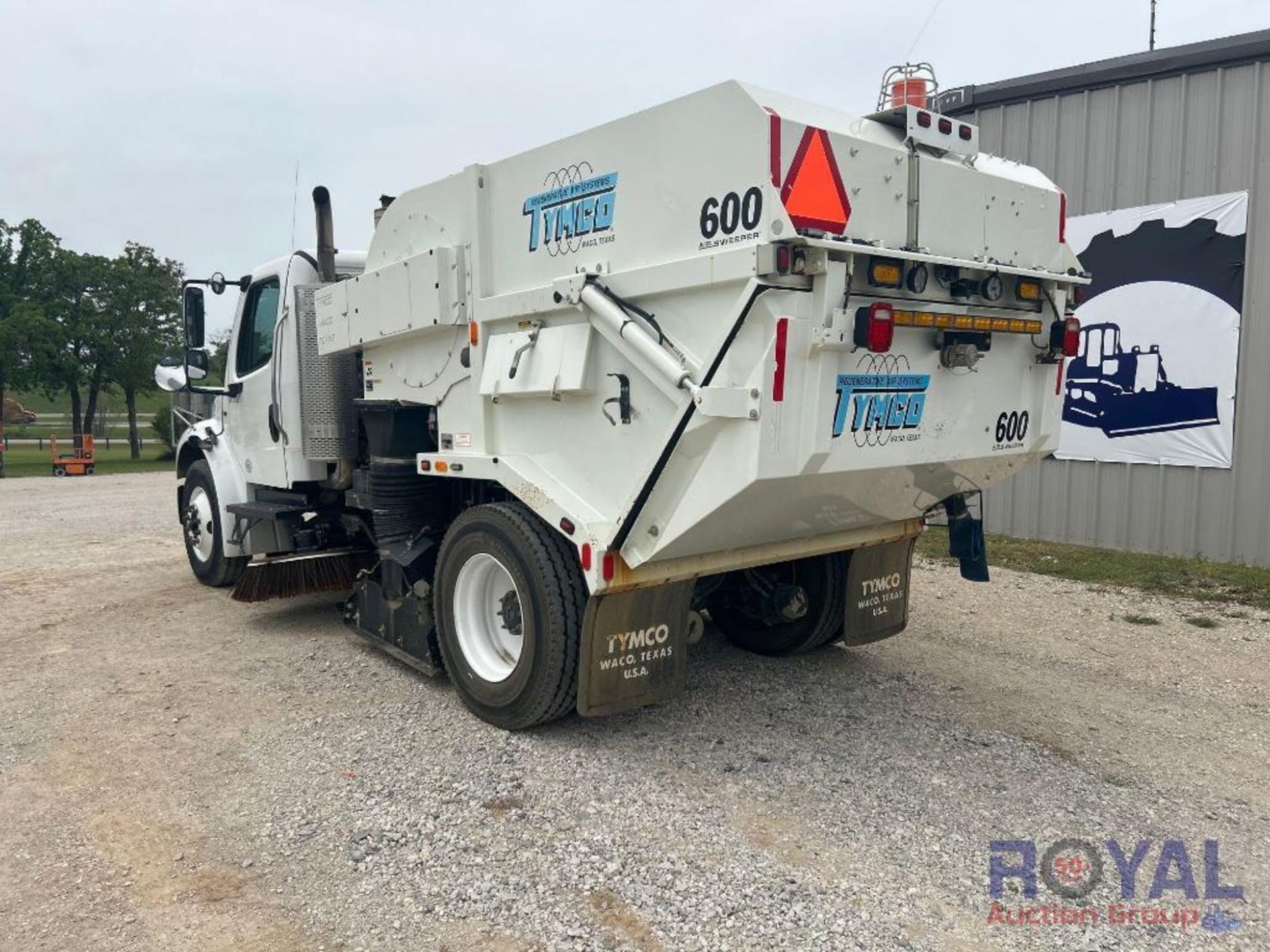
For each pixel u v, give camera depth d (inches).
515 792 146.1
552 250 161.0
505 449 174.6
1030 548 363.9
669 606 160.2
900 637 240.7
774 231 122.1
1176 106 340.2
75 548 386.6
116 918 113.3
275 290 248.2
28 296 1232.8
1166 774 156.6
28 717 181.8
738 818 138.3
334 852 128.3
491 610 177.6
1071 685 203.8
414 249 194.4
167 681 203.8
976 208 151.9
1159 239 344.8
